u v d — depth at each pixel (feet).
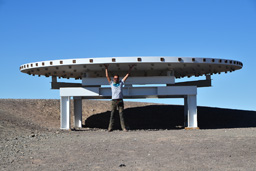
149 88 41.86
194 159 17.52
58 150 21.44
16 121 39.55
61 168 16.01
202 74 57.26
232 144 22.31
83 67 42.96
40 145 24.00
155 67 44.50
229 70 49.96
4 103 53.42
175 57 38.22
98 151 20.68
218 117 59.47
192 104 41.47
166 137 26.96
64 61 39.11
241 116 60.13
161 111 63.87
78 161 17.66
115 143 24.16
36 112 53.57
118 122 55.01
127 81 42.60
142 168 15.66
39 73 49.80
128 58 37.22
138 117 58.95
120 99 35.35
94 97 48.83
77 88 41.81
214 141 23.93
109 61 37.32
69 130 40.14
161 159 17.71
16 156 19.42
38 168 16.10
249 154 18.71
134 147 21.99
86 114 60.18
